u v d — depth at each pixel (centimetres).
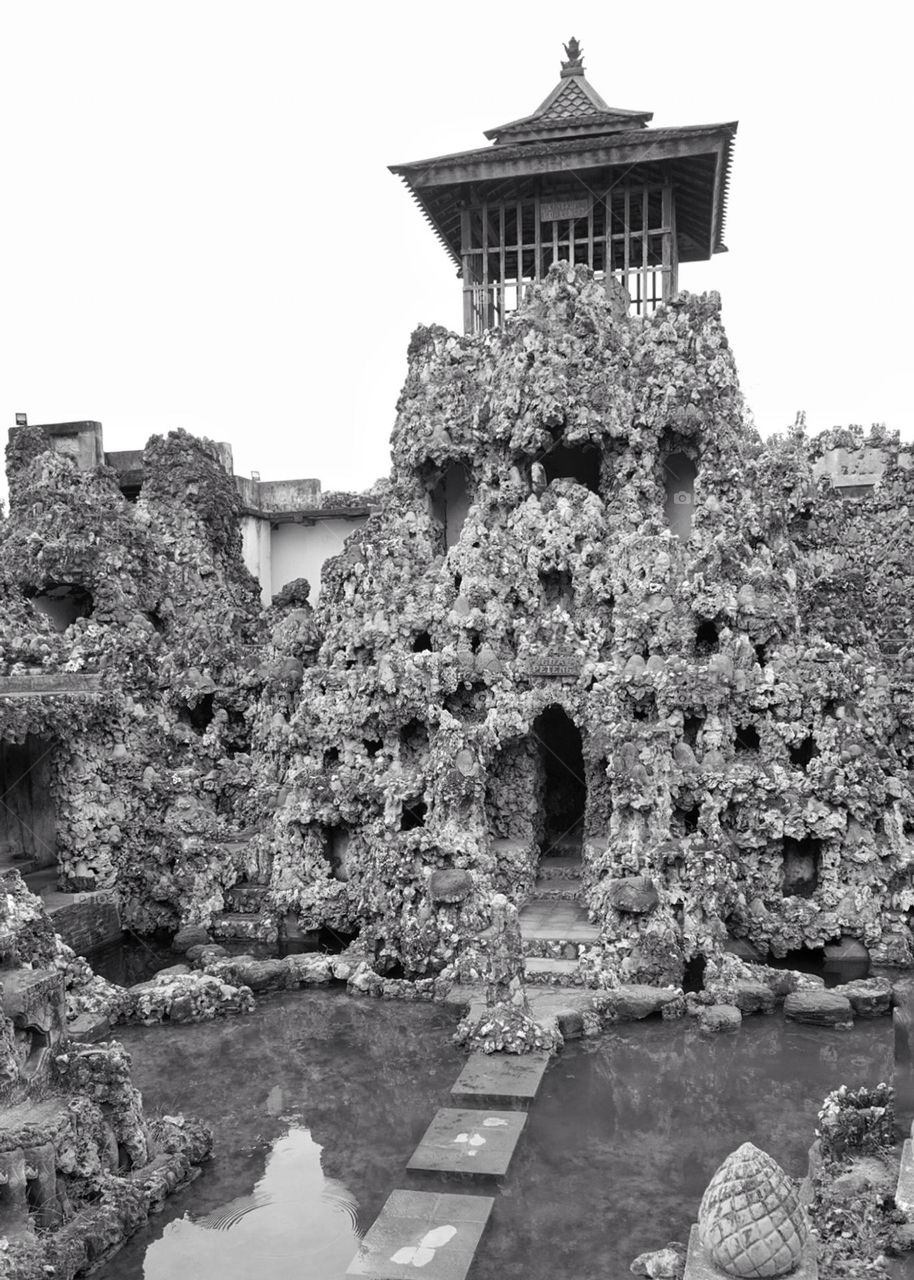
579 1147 2047
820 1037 2553
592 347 3684
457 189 4128
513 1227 1777
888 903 3052
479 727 3325
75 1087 1903
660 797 3045
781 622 3328
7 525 4388
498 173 3950
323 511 5447
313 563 5547
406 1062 2462
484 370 3838
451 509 4025
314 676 3622
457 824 3203
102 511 4284
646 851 2973
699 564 3412
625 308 3938
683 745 3188
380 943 3078
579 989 2784
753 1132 2089
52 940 2147
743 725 3266
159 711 3859
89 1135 1825
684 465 3828
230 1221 1828
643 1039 2566
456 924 2994
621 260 4334
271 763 3900
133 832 3547
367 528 3953
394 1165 2005
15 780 3788
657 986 2780
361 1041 2594
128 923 3509
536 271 4131
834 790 3095
